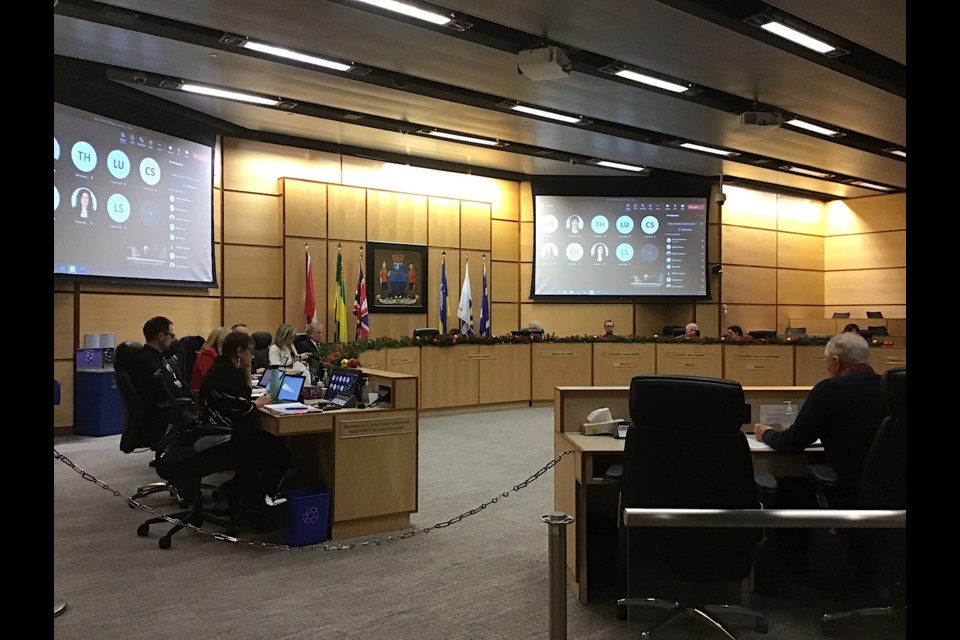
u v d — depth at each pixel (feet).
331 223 33.42
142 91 25.39
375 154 34.86
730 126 29.73
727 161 36.88
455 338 30.73
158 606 10.05
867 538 7.64
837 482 9.37
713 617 8.28
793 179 41.70
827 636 7.95
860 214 46.91
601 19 18.92
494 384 31.94
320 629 9.31
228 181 30.76
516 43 21.18
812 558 8.24
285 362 20.51
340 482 13.17
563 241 40.37
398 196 35.99
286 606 10.07
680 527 7.97
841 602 7.93
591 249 40.42
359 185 34.68
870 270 46.37
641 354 33.01
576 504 10.35
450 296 37.96
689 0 17.90
